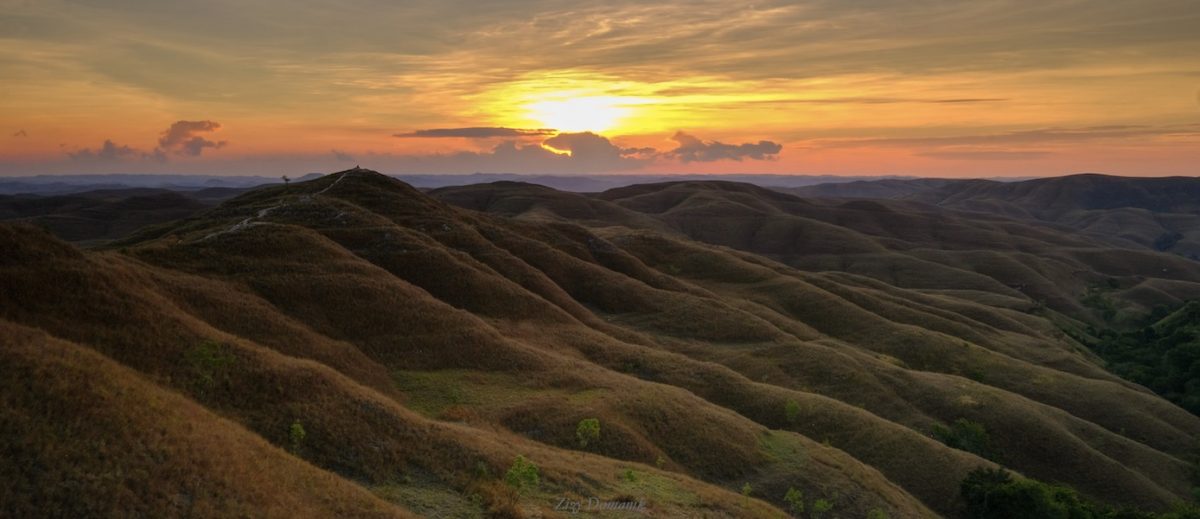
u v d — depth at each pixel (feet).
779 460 185.47
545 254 405.18
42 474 72.18
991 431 262.67
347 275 249.55
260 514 80.94
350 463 114.62
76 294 148.05
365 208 383.45
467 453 126.41
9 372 84.07
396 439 125.49
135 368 129.59
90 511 70.64
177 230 339.57
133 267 196.03
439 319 233.96
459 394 188.03
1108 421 310.65
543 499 116.78
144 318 148.87
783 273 533.55
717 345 328.90
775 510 148.87
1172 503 230.48
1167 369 424.05
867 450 219.61
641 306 370.94
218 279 221.87
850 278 610.65
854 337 392.27
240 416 120.78
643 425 184.85
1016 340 448.65
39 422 78.54
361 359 197.88
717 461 178.09
